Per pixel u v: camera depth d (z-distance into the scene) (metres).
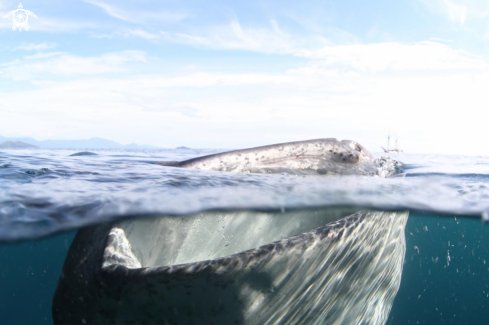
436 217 6.05
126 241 2.28
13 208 3.05
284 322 2.48
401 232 4.19
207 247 3.36
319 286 2.59
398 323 16.09
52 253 8.09
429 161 10.83
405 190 4.44
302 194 3.77
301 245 2.27
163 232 3.01
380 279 3.57
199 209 3.13
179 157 10.73
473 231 11.41
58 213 2.92
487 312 20.11
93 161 6.20
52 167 4.80
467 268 24.19
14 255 8.45
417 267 22.16
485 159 13.26
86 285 2.01
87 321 2.08
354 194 3.93
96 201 3.18
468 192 4.98
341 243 2.60
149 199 3.29
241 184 4.00
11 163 5.00
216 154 4.92
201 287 1.96
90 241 2.20
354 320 3.40
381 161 5.91
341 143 4.79
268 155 4.59
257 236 3.83
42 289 21.05
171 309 1.97
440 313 19.53
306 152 4.57
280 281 2.22
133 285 1.89
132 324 2.02
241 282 2.06
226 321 2.12
